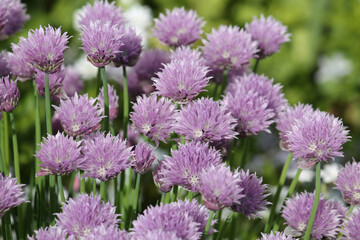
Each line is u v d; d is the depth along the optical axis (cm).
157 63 73
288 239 61
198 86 62
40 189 66
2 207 59
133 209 64
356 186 64
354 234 63
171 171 60
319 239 65
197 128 61
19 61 67
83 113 62
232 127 62
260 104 66
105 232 57
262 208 63
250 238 76
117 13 72
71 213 59
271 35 73
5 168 70
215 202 58
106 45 62
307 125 61
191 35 72
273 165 90
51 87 65
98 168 61
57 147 60
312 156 61
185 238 57
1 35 74
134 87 74
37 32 62
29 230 68
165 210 57
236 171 59
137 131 64
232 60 69
